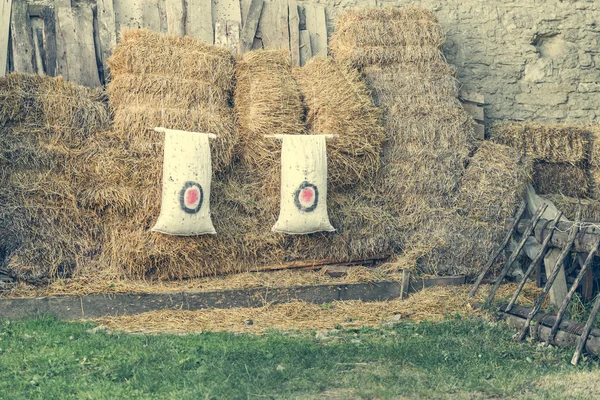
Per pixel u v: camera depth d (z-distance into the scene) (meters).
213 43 9.88
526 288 8.77
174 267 8.16
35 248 7.81
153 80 8.37
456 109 9.47
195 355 6.11
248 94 8.79
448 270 8.93
